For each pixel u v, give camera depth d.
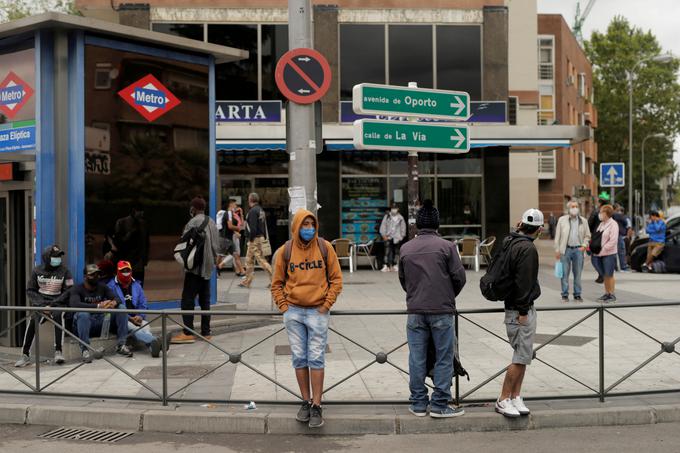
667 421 6.18
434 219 6.03
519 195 32.78
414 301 5.89
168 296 9.91
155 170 9.77
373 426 5.95
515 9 29.81
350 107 19.44
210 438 5.89
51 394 6.83
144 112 9.64
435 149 8.67
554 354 7.95
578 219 12.43
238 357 6.68
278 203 19.77
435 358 6.01
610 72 56.59
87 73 8.95
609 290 12.36
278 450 5.51
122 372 7.06
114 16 19.50
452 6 19.83
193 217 9.26
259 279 16.75
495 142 18.06
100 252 9.05
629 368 7.41
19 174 9.30
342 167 19.73
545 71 40.50
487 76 19.80
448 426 5.94
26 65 9.00
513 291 5.84
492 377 6.36
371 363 6.63
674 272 18.14
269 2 19.45
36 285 8.52
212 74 10.55
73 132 8.80
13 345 9.52
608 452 5.30
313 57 8.70
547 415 6.04
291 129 9.00
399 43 19.80
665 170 57.88
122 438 5.91
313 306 5.99
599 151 58.62
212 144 10.54
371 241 19.39
